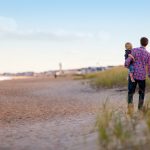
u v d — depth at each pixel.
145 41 11.92
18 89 34.12
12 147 8.62
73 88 32.12
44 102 20.42
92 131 9.38
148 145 7.29
